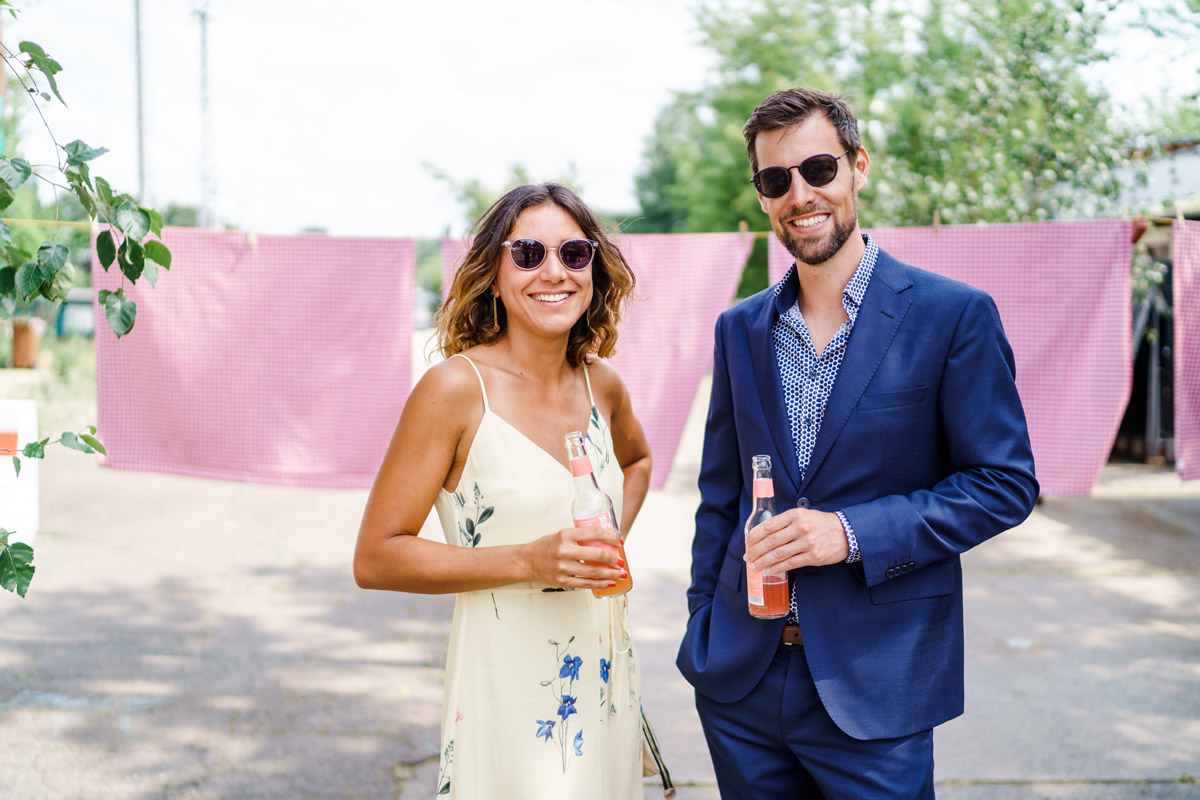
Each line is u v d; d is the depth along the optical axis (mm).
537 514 1878
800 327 2002
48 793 3166
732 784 2115
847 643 1894
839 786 1923
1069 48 7691
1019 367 4582
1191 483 8719
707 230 16578
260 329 4738
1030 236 4523
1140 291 7977
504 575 1757
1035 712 3887
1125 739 3633
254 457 4777
